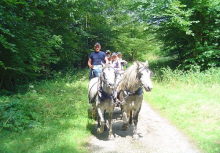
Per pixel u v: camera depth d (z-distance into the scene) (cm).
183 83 1049
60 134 507
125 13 2131
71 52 1418
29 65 881
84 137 527
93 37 1939
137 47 2477
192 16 1262
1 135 470
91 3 1577
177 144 500
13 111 552
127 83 503
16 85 969
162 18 1356
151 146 492
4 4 693
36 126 536
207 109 688
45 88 921
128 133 571
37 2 857
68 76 1253
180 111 708
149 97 942
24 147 428
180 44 1540
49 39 967
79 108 711
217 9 1102
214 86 921
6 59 834
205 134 530
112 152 461
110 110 516
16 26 780
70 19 1214
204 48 1195
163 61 2064
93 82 591
